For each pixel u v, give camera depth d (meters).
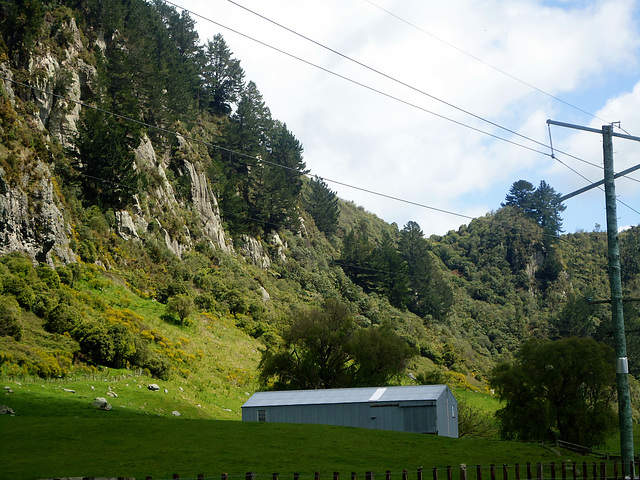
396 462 42.62
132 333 85.06
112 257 117.06
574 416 70.38
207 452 41.97
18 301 80.44
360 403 61.31
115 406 63.56
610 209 37.41
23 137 104.19
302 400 63.56
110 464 37.06
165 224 136.88
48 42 129.00
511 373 72.50
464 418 76.06
